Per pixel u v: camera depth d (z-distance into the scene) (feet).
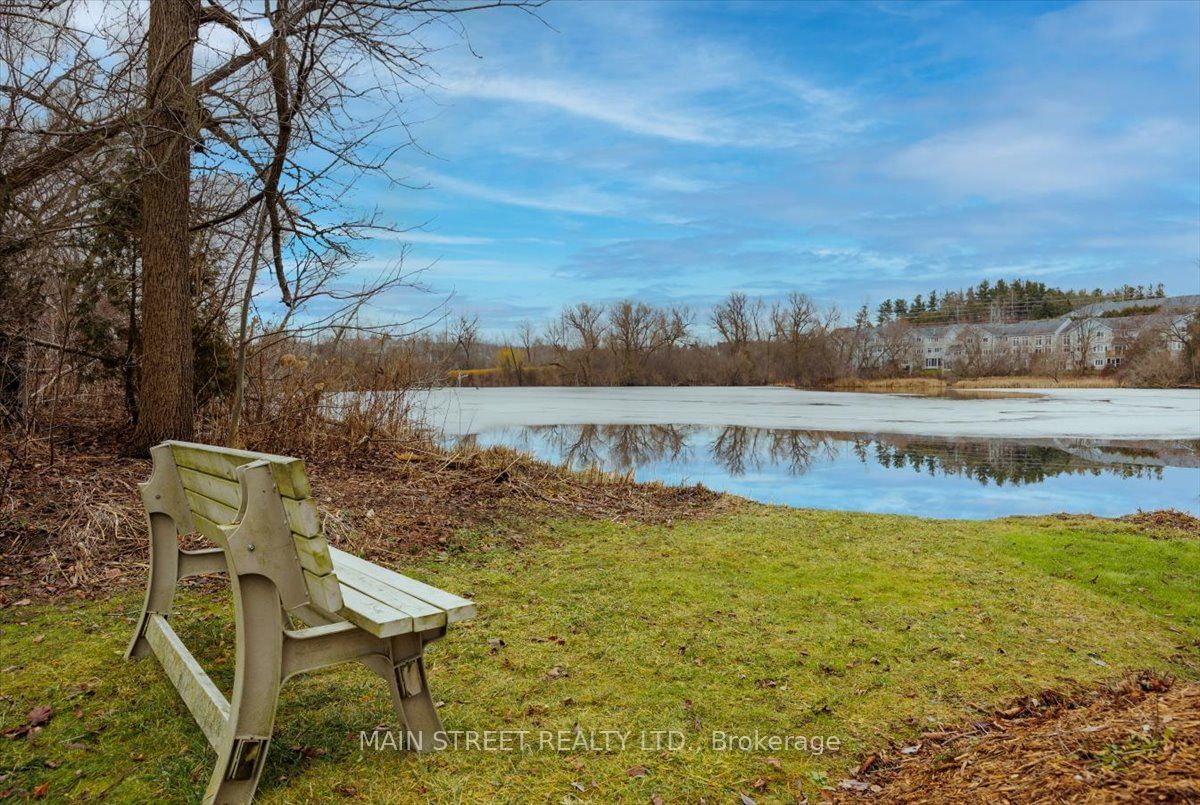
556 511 24.00
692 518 24.12
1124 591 16.53
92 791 8.05
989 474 41.19
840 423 75.15
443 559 18.06
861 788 8.50
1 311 21.81
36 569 15.03
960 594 15.92
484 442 55.06
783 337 223.10
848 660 12.17
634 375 221.46
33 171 23.16
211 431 26.13
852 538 21.16
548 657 12.07
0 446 20.74
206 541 17.87
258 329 28.37
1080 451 51.72
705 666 11.84
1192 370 174.60
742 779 8.61
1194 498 33.91
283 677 7.69
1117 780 7.24
